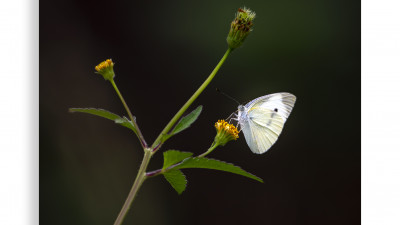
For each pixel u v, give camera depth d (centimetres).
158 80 112
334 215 111
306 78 112
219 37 112
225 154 112
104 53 111
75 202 103
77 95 106
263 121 92
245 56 112
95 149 105
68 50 107
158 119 111
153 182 109
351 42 112
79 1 110
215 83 112
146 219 105
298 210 111
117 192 104
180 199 110
